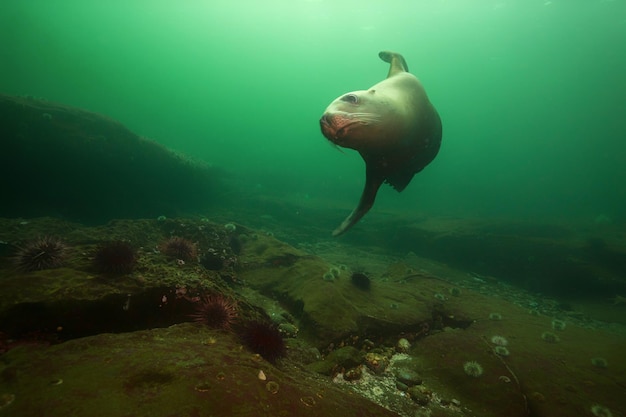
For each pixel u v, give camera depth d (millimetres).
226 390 2023
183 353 2445
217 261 6816
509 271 13625
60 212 12125
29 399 1750
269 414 1955
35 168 11500
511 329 6078
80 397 1769
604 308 10461
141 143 15266
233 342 3115
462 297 7758
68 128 12547
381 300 6488
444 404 4012
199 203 19359
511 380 4289
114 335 2732
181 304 3719
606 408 3744
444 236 15727
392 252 16219
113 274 3662
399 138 4297
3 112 10953
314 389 2625
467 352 4996
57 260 3668
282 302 6297
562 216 32375
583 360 4848
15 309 2836
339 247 15805
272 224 18453
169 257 4926
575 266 12242
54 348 2383
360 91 3857
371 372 4535
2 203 10883
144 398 1812
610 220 27031
